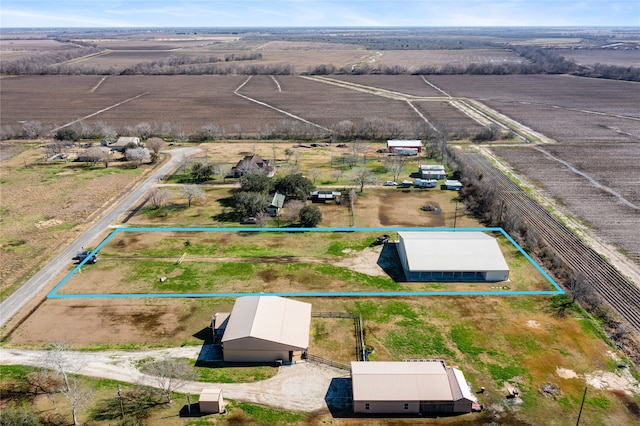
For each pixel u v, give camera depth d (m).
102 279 55.00
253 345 41.59
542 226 69.56
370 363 39.50
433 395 36.47
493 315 48.59
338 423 35.62
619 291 53.00
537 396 38.22
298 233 67.25
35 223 70.12
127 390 38.56
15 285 53.41
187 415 36.09
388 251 62.00
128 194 82.38
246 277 55.59
